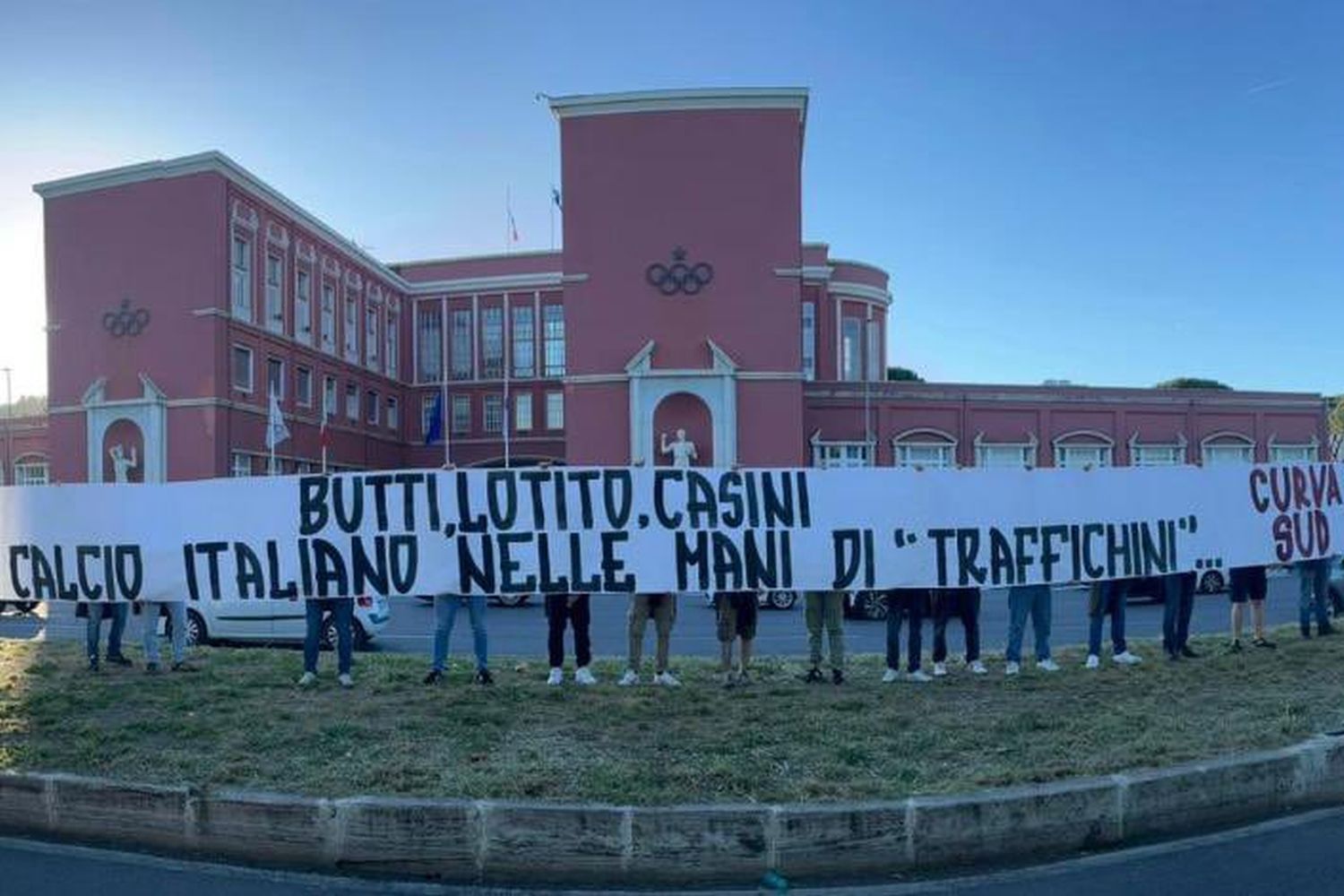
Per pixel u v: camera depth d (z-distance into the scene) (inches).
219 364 1685.5
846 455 1750.7
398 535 372.8
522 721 308.0
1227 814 252.4
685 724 304.5
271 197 1866.4
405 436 2632.9
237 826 232.1
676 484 374.0
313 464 2043.6
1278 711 312.7
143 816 239.6
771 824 220.5
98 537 391.9
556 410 2588.6
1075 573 395.9
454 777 247.8
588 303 1550.2
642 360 1513.3
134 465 1697.8
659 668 375.6
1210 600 940.0
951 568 381.1
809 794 236.5
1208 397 1931.6
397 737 289.1
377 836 223.9
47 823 247.8
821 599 386.9
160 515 388.2
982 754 270.1
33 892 206.7
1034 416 1838.1
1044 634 400.8
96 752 272.4
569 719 311.7
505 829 221.9
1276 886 206.5
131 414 1692.9
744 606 379.2
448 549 371.2
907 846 224.4
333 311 2187.5
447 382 2632.9
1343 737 280.7
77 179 1749.5
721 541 373.1
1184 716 310.0
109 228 1740.9
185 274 1692.9
